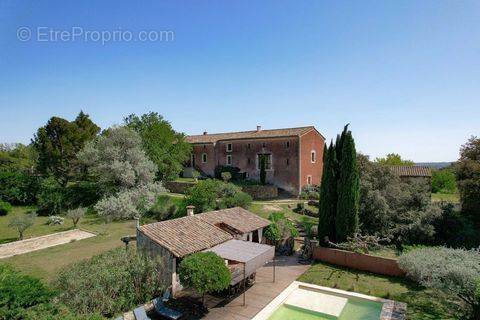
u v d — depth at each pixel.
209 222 21.83
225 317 14.60
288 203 39.84
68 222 37.22
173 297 16.58
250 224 23.84
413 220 26.77
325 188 25.30
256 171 49.41
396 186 28.66
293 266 22.08
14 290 11.23
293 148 45.38
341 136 25.27
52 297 12.42
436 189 57.22
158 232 18.33
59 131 50.47
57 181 48.16
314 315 15.52
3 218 39.41
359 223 27.02
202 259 14.95
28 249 26.27
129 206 35.28
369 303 16.67
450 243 26.02
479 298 13.09
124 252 17.25
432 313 15.02
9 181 44.50
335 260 22.53
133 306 14.93
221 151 53.88
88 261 18.05
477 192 28.05
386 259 20.38
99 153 41.34
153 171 43.22
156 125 49.72
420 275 15.69
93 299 13.70
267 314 14.93
